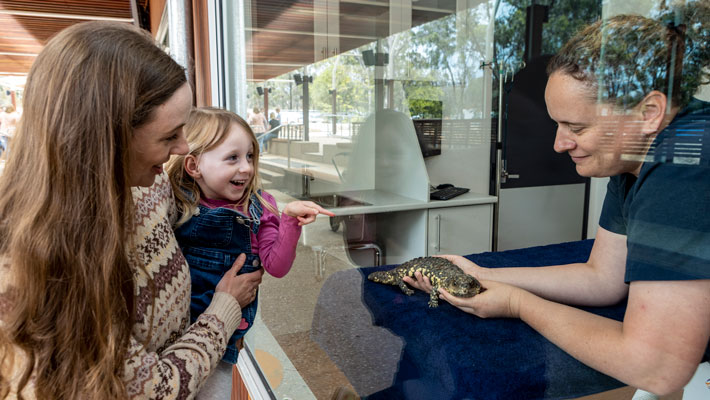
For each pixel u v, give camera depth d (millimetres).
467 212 1080
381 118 1680
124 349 622
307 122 2000
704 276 409
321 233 1748
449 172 1255
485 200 988
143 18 5496
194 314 1112
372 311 1113
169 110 651
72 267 575
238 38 2031
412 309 998
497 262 909
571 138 557
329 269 1512
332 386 1248
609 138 499
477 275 915
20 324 564
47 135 572
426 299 1027
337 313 1251
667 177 430
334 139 1899
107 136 583
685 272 427
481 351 746
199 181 1141
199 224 1092
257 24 2027
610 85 484
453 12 1203
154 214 834
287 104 2055
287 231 1077
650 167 452
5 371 598
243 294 983
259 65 2037
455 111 1190
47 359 582
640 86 443
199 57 2369
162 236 835
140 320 721
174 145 699
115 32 618
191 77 2504
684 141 407
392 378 982
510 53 841
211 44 2080
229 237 1103
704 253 405
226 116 1104
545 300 745
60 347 583
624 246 628
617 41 463
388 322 1014
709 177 387
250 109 2039
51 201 570
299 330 1460
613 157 502
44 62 592
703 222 402
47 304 575
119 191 610
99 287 585
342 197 1733
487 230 1011
